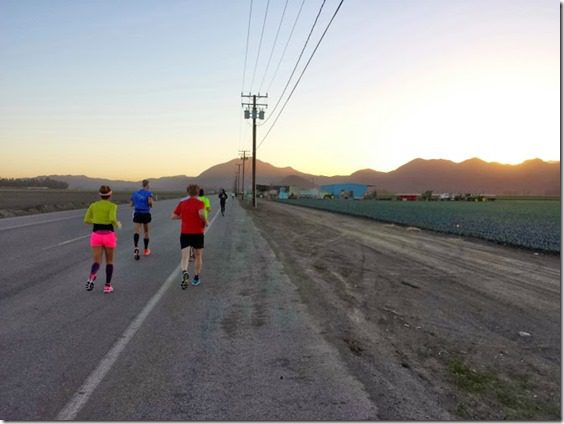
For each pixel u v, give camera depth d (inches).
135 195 466.0
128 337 218.2
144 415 143.0
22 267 401.1
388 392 164.2
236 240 667.4
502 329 250.5
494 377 183.6
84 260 442.3
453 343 225.0
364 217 1425.9
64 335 219.6
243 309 276.1
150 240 632.4
